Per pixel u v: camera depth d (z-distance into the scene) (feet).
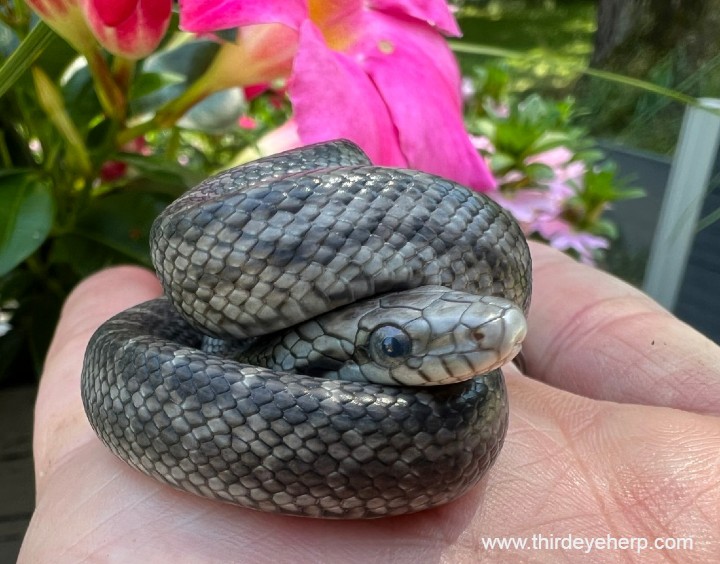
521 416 0.27
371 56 0.27
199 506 0.22
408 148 0.26
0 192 0.28
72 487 0.23
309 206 0.21
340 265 0.20
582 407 0.28
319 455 0.19
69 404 0.27
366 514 0.20
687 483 0.24
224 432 0.19
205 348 0.27
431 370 0.20
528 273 0.24
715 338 0.39
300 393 0.19
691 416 0.26
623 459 0.25
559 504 0.23
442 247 0.21
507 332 0.19
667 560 0.22
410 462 0.19
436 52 0.29
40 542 0.22
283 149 0.32
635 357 0.30
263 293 0.21
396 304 0.21
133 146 0.36
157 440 0.20
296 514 0.20
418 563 0.21
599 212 0.41
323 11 0.28
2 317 0.38
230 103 0.33
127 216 0.33
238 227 0.21
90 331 0.29
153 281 0.33
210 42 0.31
